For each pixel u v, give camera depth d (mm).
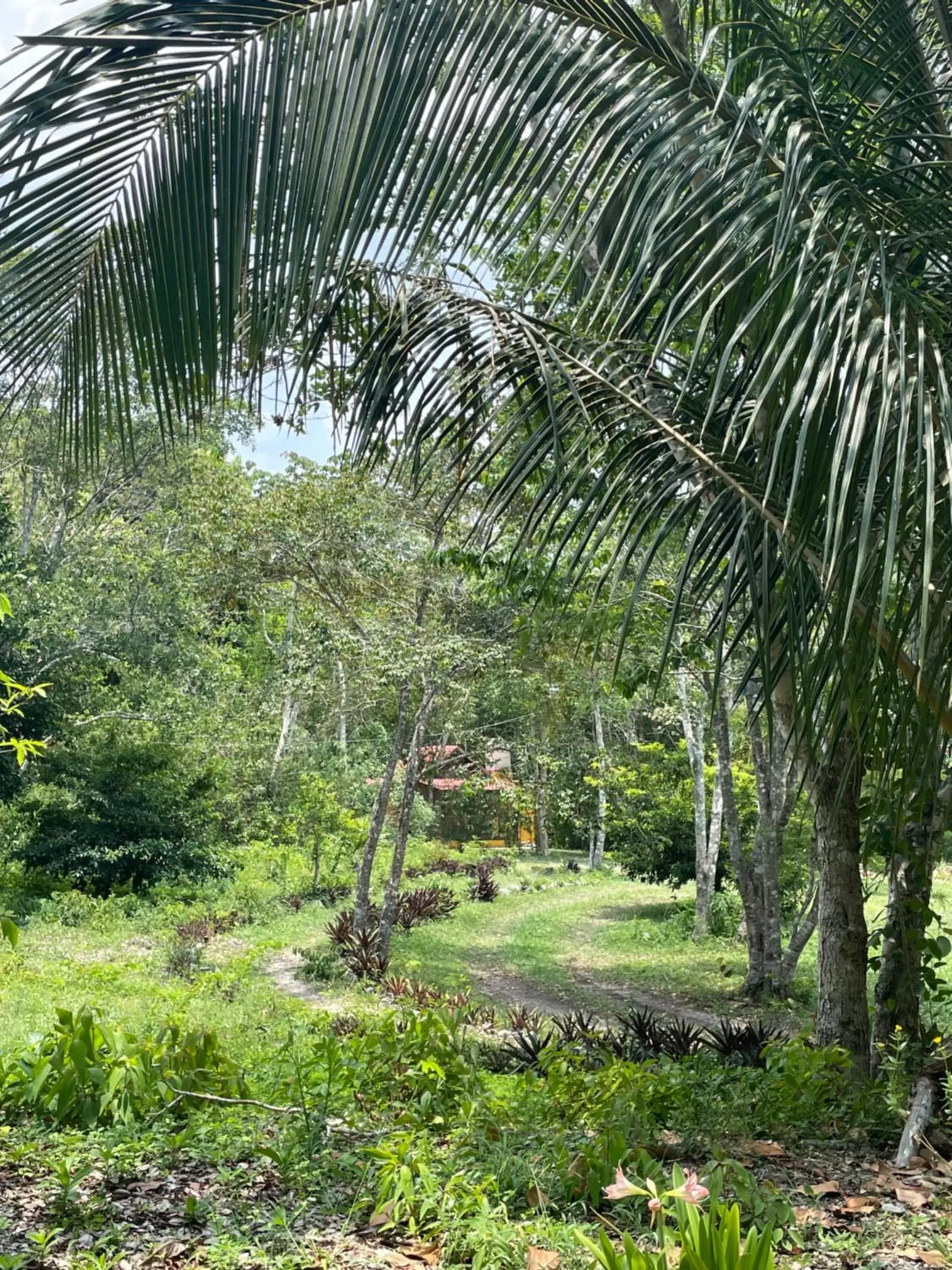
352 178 2922
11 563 23375
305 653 18000
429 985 15383
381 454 4570
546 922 24078
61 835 21953
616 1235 3373
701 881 21297
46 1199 3551
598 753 25547
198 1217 3459
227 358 3064
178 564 25875
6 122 2699
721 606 4051
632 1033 10312
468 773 21109
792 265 2859
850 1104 5141
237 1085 4840
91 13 2684
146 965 14242
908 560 3371
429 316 4422
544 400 4285
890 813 4809
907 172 3260
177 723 24109
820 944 6520
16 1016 9992
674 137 3020
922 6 3742
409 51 2941
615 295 3912
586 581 10766
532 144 2994
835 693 3293
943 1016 7859
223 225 2984
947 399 2697
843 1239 3424
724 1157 3832
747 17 3957
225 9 2826
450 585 16406
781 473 3385
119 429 3328
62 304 3098
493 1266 2988
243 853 26516
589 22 3092
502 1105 4543
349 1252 3197
